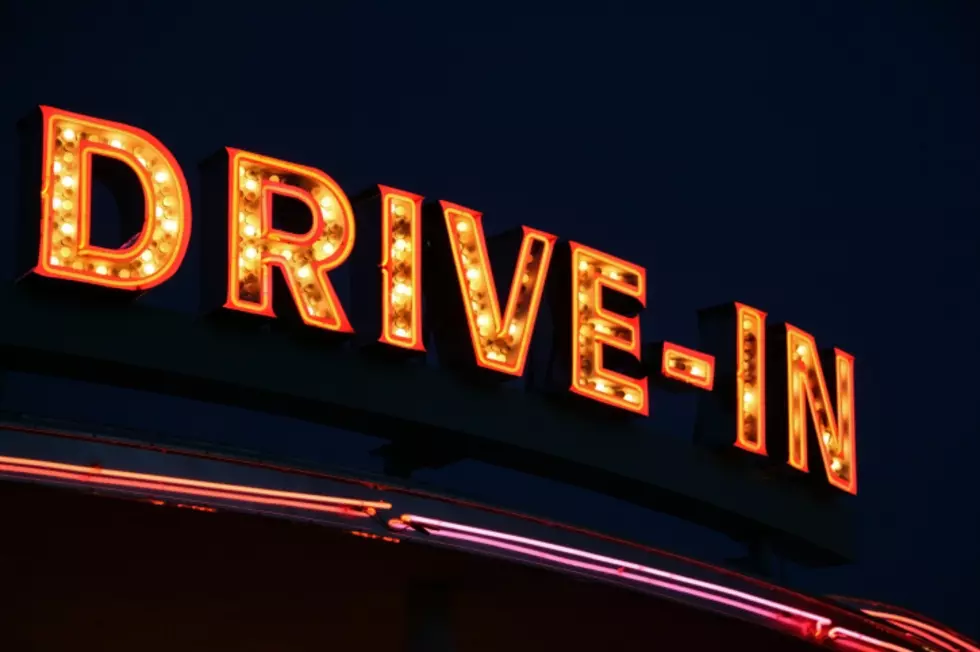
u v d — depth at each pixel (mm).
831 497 28281
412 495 18828
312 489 17875
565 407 25156
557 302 25516
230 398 22188
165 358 21328
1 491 15875
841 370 29016
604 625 22297
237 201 22078
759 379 27125
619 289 25859
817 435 27875
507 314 24219
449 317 24125
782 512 27422
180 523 17250
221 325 21906
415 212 23719
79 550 17953
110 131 21188
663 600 21125
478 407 24078
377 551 18750
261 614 20984
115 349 20953
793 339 28094
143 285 20953
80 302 20828
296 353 22469
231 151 22250
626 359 25922
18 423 16156
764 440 26922
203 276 22328
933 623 25031
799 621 23062
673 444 26344
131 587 19516
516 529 19703
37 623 20875
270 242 22219
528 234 24750
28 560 18219
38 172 20672
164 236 21297
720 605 21766
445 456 24234
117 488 16281
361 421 23156
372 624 21703
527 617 21969
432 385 23656
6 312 20312
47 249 20344
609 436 25531
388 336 22922
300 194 22656
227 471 17219
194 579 19328
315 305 22531
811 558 28109
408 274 23391
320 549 18531
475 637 22828
